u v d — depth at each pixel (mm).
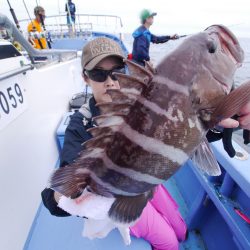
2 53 1503
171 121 760
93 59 1233
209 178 1697
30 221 1662
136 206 934
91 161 808
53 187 781
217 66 823
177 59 775
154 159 773
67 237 1604
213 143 1614
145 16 4465
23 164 1638
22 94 1697
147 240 1496
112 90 758
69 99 3285
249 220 1331
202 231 1860
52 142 2340
